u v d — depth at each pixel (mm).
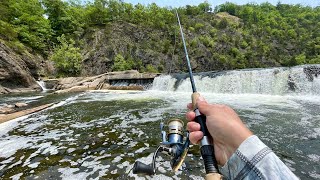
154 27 46562
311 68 11461
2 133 5480
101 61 35094
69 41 36438
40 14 40031
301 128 5191
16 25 32781
